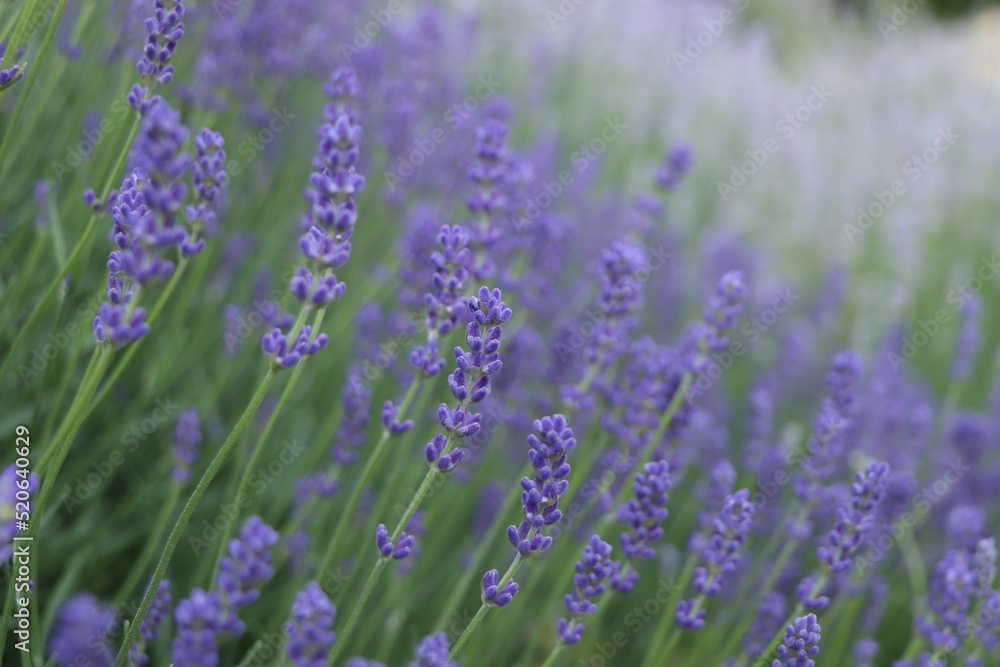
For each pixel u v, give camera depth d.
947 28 3.25
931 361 1.43
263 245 0.92
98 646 0.59
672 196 1.56
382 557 0.62
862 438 1.01
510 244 0.80
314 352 0.61
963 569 0.72
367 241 0.91
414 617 0.81
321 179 0.60
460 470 0.79
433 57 0.98
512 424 0.85
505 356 0.81
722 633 0.81
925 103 2.40
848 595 0.80
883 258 1.80
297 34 0.88
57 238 0.69
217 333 0.87
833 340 1.43
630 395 0.74
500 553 0.81
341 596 0.71
